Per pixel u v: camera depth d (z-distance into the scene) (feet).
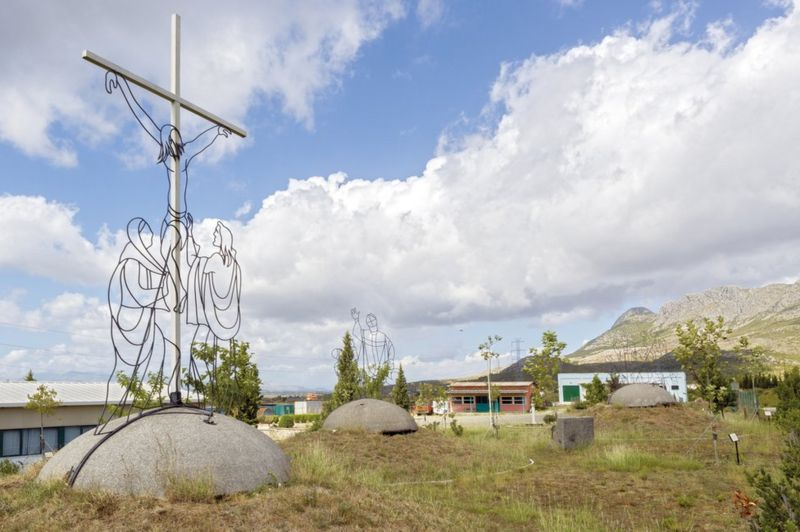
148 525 20.52
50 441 82.69
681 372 193.77
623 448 57.93
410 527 25.34
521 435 82.94
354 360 91.76
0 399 80.74
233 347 40.29
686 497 40.68
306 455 40.40
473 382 228.63
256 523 21.84
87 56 26.05
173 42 30.55
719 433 72.74
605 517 36.32
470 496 41.37
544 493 43.06
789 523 20.59
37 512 21.11
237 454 25.90
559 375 234.99
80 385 99.40
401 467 49.93
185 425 26.22
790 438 44.57
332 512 24.14
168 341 28.68
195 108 31.01
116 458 24.11
